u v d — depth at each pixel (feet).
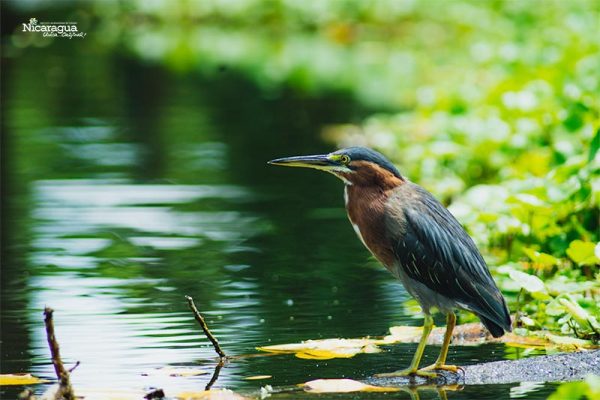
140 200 49.88
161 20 141.08
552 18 85.30
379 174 28.32
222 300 34.24
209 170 56.85
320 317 32.32
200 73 96.89
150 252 40.75
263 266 38.78
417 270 27.43
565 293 30.30
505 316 27.09
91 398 24.49
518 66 66.49
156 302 33.91
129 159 59.21
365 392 25.11
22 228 44.37
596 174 36.42
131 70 98.37
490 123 51.85
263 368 27.30
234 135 67.00
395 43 118.32
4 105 78.43
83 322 31.60
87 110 76.74
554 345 29.37
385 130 64.39
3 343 29.60
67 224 45.16
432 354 28.73
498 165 51.03
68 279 36.76
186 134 67.36
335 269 38.45
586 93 47.26
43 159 58.95
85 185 52.80
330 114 74.49
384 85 88.74
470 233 40.42
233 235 43.68
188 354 28.48
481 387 25.52
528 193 36.78
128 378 26.40
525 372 26.27
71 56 109.19
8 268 38.29
